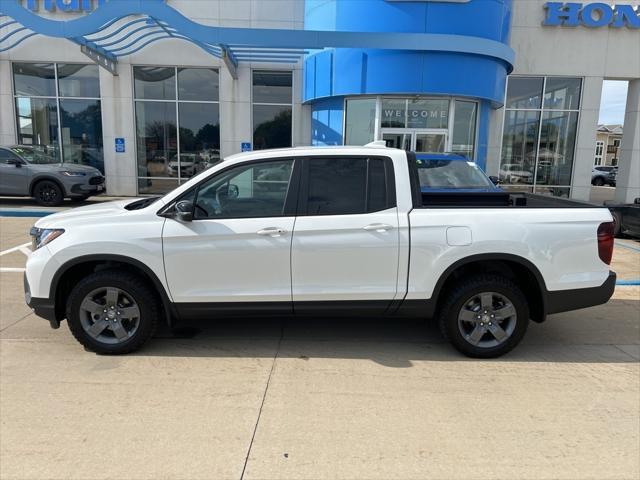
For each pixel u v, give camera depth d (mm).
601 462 2938
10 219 12055
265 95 16094
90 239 4121
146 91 16172
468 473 2814
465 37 12398
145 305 4258
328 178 4258
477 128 13766
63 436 3111
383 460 2924
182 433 3170
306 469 2834
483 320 4352
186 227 4133
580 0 15922
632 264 8328
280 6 15492
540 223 4242
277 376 3994
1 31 15758
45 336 4770
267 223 4148
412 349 4605
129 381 3861
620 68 16219
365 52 12852
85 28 12359
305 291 4211
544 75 16234
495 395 3729
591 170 16812
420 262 4203
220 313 4266
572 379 4027
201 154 16516
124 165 16453
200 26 12078
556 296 4297
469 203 5402
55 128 16438
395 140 13578
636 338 4992
